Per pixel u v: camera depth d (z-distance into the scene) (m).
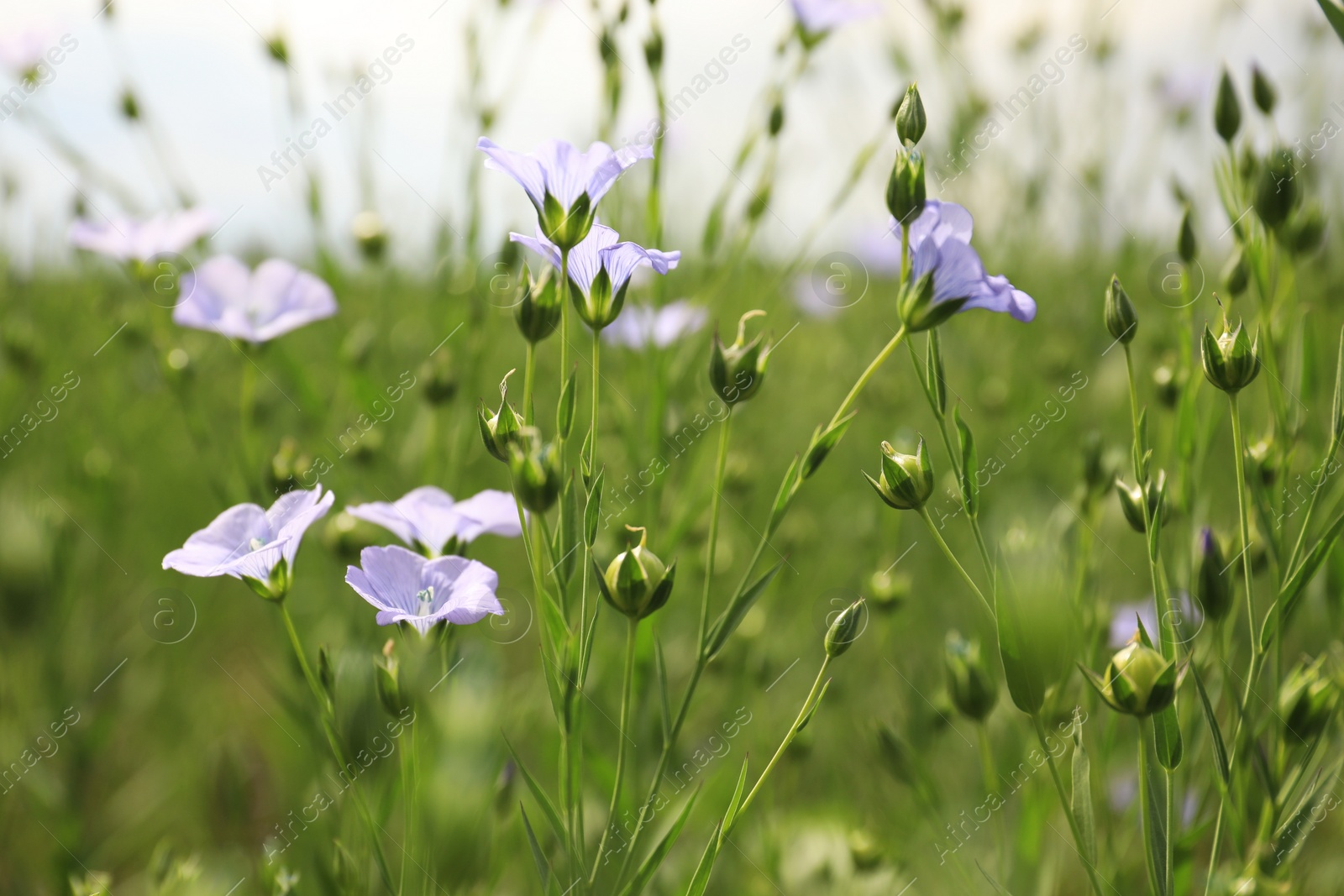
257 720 0.50
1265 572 0.37
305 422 0.46
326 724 0.34
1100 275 0.64
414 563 0.34
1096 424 0.56
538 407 0.52
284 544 0.34
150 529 0.60
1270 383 0.36
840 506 0.63
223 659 0.54
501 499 0.37
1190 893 0.40
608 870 0.38
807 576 0.55
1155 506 0.33
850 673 0.49
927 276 0.33
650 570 0.32
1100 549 0.40
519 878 0.40
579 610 0.42
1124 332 0.33
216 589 0.56
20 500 0.47
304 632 0.52
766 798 0.41
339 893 0.35
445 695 0.33
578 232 0.33
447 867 0.30
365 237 0.51
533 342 0.34
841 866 0.40
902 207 0.33
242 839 0.41
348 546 0.41
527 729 0.43
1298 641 0.40
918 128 0.33
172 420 0.63
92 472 0.52
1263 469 0.36
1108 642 0.41
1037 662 0.32
